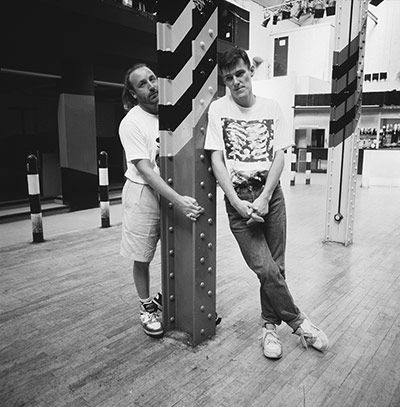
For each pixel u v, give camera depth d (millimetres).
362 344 1954
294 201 6312
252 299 2520
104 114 9109
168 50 1712
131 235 1927
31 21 4586
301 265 3168
